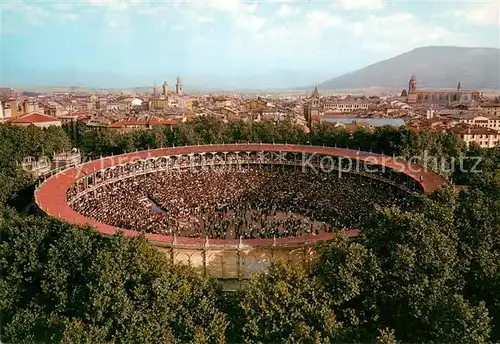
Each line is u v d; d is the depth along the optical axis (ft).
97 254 183.93
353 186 403.95
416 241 189.16
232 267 232.32
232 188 403.95
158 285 170.71
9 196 347.15
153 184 410.11
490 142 599.57
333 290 179.01
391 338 148.25
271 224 317.01
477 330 159.22
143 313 167.12
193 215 336.49
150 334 162.40
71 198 335.67
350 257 180.75
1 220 235.20
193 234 293.23
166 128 608.19
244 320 174.50
